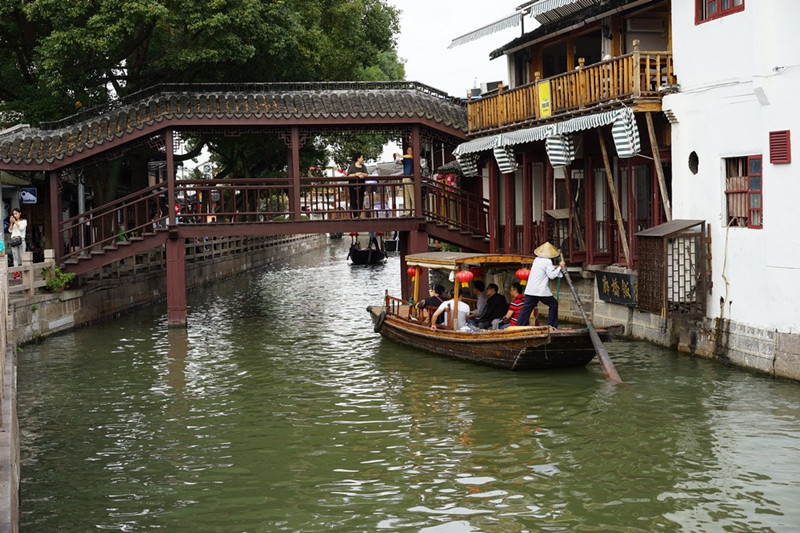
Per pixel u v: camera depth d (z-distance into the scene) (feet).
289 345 66.95
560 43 78.38
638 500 31.81
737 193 51.13
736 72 50.26
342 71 113.91
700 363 52.44
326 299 100.22
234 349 65.77
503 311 59.16
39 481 36.17
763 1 46.93
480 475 35.04
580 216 71.15
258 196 79.05
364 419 44.04
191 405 48.29
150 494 34.35
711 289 53.21
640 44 66.54
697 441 37.93
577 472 34.91
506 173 79.71
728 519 29.91
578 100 62.34
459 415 43.86
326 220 79.41
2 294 45.32
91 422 45.21
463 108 84.94
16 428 36.27
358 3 111.34
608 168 60.85
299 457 38.34
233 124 76.89
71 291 76.84
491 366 54.49
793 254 46.01
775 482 33.01
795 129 45.65
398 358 59.62
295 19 93.45
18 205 101.91
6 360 43.27
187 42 87.20
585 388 47.83
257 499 33.45
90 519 31.91
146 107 77.87
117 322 82.53
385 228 80.48
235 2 84.94
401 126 81.87
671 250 53.16
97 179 100.78
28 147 76.23
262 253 158.81
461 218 85.92
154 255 102.63
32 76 98.17
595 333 49.57
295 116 77.20
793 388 45.57
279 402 48.32
